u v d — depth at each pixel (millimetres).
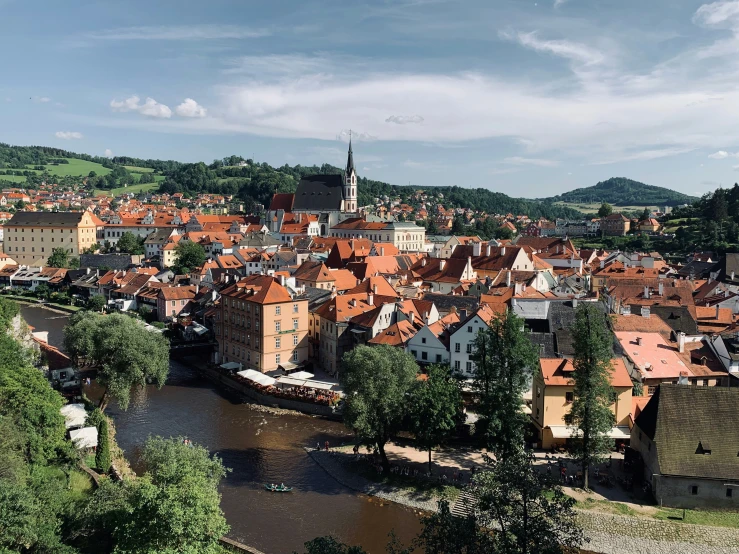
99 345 108750
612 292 168625
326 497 85125
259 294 137000
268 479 90438
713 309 142750
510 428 85938
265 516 79562
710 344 113375
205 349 161750
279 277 145250
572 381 92312
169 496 54375
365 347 94812
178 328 180500
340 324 133000
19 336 123875
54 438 79312
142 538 52719
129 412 118625
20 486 57625
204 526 54719
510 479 51438
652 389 102188
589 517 74688
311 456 98562
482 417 91062
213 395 130000
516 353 87188
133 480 80938
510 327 88812
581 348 81125
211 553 55438
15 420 75000
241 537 74188
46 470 75562
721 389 80312
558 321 121625
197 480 60000
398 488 86000
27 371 83312
